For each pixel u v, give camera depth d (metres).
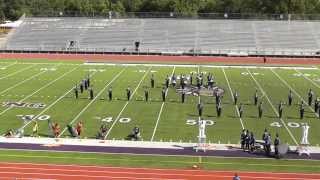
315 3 96.75
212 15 81.06
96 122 32.91
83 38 75.62
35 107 36.78
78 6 102.31
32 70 54.31
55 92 42.28
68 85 45.59
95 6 102.25
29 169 24.08
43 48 72.75
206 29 76.62
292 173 23.98
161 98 40.59
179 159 25.73
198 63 61.94
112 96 41.12
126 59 64.69
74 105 37.69
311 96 38.88
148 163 25.11
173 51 70.62
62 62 61.31
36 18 80.69
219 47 72.69
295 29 76.06
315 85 47.62
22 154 26.20
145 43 73.88
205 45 73.25
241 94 42.59
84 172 23.80
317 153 26.95
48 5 109.06
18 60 62.38
